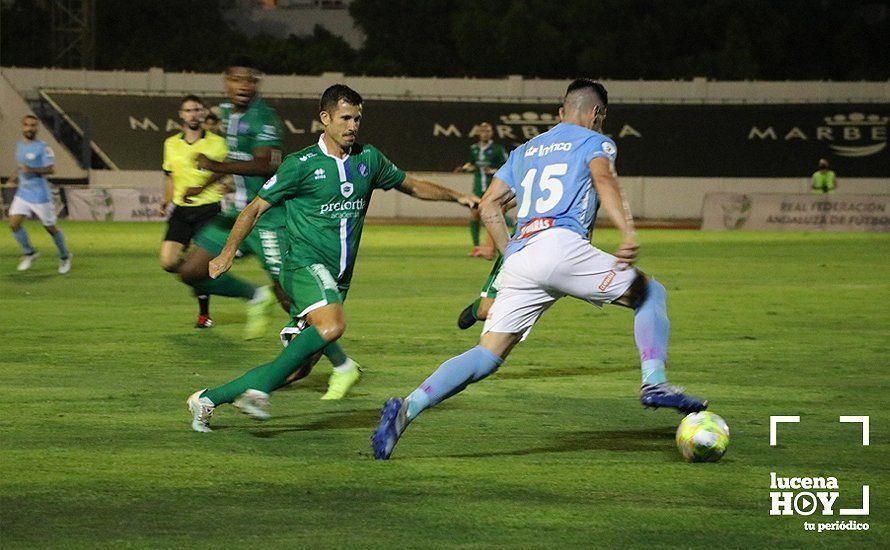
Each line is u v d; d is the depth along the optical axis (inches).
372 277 1067.3
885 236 1795.0
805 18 3368.6
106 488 338.0
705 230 2006.6
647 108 2795.3
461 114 2758.4
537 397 495.2
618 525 305.9
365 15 3432.6
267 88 2915.8
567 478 354.0
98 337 666.2
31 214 1090.7
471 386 520.4
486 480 350.6
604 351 628.4
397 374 553.6
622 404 479.5
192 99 707.4
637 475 358.6
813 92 2925.7
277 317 770.8
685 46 3324.3
